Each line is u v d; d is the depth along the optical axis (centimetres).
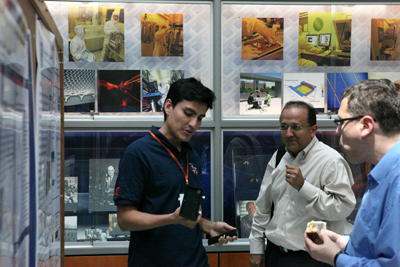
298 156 207
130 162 159
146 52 281
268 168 232
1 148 64
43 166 103
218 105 280
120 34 279
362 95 115
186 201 143
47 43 110
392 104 111
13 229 72
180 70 284
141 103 282
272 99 287
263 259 231
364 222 112
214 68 280
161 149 165
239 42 284
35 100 92
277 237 205
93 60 278
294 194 202
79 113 278
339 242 132
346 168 207
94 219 280
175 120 166
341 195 193
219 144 281
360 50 287
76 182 279
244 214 285
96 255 273
